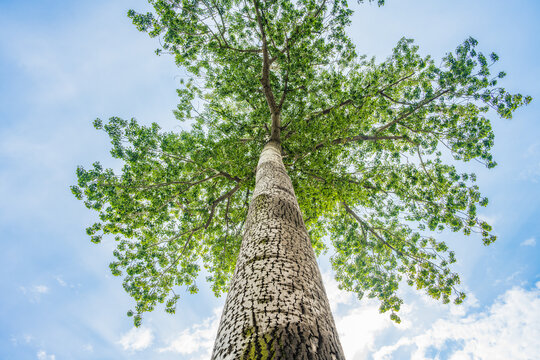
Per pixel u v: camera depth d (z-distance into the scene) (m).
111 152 7.96
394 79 9.48
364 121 8.79
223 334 1.63
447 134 9.51
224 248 10.52
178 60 9.29
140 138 8.09
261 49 9.57
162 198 8.91
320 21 8.62
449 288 9.77
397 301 11.08
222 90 9.91
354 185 8.70
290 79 9.70
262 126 10.23
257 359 1.30
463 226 9.55
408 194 10.10
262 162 5.49
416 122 9.90
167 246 10.31
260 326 1.51
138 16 8.34
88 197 7.92
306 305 1.72
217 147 8.72
